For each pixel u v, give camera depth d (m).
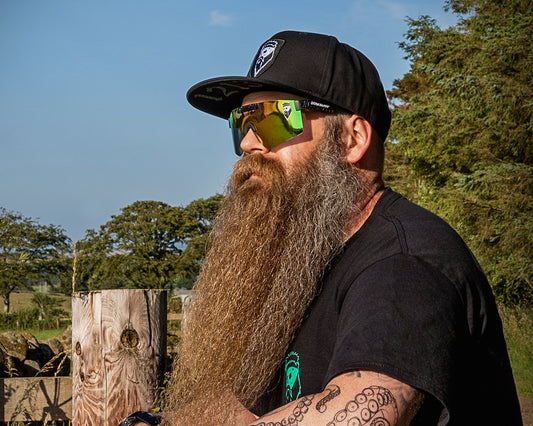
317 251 1.40
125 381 2.79
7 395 3.39
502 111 13.82
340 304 1.32
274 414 1.15
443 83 14.32
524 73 13.70
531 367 8.66
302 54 1.51
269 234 1.46
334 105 1.52
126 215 38.91
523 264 12.04
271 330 1.37
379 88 1.58
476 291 1.23
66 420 3.41
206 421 1.47
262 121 1.55
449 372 1.10
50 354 5.87
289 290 1.39
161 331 2.89
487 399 1.25
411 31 15.98
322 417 1.09
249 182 1.53
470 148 14.80
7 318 25.11
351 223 1.50
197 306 1.55
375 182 1.58
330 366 1.14
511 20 14.30
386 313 1.13
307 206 1.48
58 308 27.45
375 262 1.26
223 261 1.52
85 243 37.97
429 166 16.53
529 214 12.58
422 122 15.13
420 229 1.27
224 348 1.44
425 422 1.13
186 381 1.54
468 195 13.23
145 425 1.63
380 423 1.06
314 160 1.51
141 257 37.62
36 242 32.84
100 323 2.84
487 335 1.25
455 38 15.96
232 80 1.54
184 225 39.06
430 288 1.17
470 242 13.48
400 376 1.07
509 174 13.03
